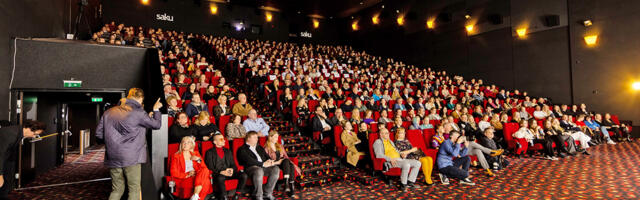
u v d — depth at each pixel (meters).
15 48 4.24
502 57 12.22
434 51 14.61
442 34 14.31
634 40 9.36
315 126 5.77
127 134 2.72
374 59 15.74
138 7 14.93
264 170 3.86
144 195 3.32
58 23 6.45
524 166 5.54
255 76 8.38
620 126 9.02
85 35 9.47
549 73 11.02
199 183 3.25
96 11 12.06
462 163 4.68
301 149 5.64
